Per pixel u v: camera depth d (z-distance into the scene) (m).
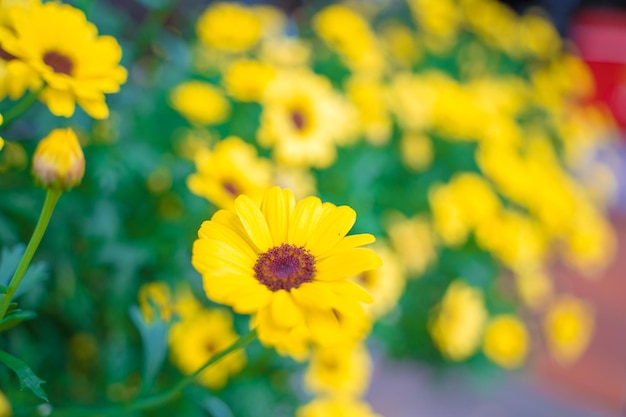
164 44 0.63
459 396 0.82
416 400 0.79
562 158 1.22
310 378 0.55
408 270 0.77
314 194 0.58
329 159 0.60
